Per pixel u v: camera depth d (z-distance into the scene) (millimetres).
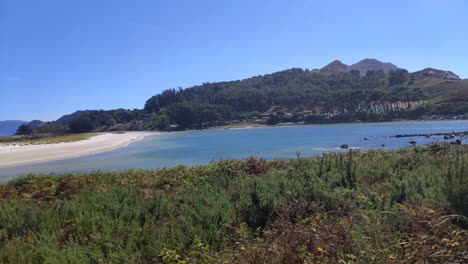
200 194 7520
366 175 8977
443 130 79250
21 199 8242
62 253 4840
